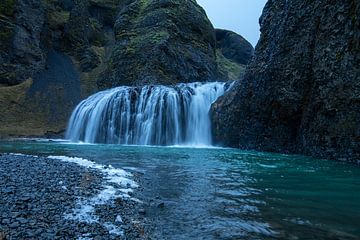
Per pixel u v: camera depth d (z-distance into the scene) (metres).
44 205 7.16
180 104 35.75
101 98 41.81
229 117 29.78
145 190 9.77
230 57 115.75
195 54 62.16
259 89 26.36
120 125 38.28
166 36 57.69
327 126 20.36
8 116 46.47
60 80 58.03
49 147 26.52
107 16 81.81
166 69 54.66
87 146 29.59
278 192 10.07
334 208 8.24
